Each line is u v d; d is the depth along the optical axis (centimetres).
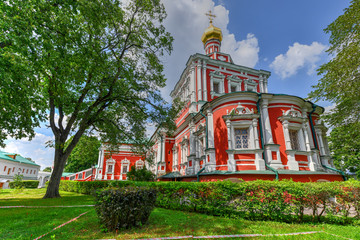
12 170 3806
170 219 624
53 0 860
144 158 1470
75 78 949
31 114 1061
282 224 584
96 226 535
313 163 1305
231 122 1329
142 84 1355
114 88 1356
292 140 1378
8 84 711
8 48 727
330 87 1179
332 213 614
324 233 491
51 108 1269
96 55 964
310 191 622
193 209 755
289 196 627
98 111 1409
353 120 1273
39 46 824
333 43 1170
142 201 555
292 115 1353
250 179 1159
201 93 1970
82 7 886
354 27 1059
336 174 1277
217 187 709
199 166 1639
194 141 1798
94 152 1919
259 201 641
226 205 681
